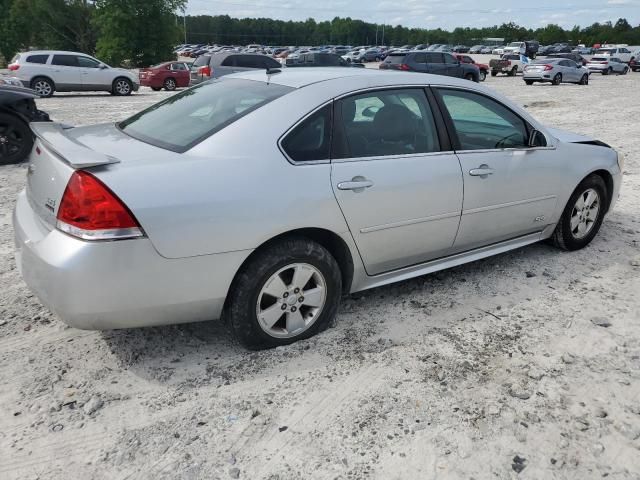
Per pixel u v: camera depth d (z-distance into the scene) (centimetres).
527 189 428
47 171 289
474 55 6097
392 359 323
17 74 2011
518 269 457
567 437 264
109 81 2177
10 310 370
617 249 509
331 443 257
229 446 254
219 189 284
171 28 4966
